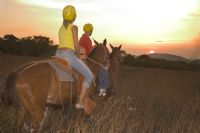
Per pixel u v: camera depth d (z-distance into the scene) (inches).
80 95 345.1
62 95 328.2
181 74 1573.6
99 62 396.2
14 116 337.7
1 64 1002.7
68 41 333.7
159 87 765.3
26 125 320.8
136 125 383.6
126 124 386.0
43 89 310.7
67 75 329.7
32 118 307.0
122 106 479.2
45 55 1909.4
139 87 707.4
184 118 452.4
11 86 301.4
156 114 489.1
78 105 350.0
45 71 315.6
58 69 325.1
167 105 559.8
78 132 332.5
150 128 400.2
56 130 341.7
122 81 800.9
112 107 418.6
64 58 331.3
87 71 342.0
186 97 657.6
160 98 619.8
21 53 1940.2
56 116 371.6
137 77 994.7
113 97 496.7
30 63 323.9
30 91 302.2
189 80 1139.3
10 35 2102.6
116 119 371.6
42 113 312.2
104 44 417.7
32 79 304.5
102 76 454.3
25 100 302.7
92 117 370.6
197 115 483.8
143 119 442.3
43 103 312.7
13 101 304.3
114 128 353.1
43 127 338.6
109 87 487.8
